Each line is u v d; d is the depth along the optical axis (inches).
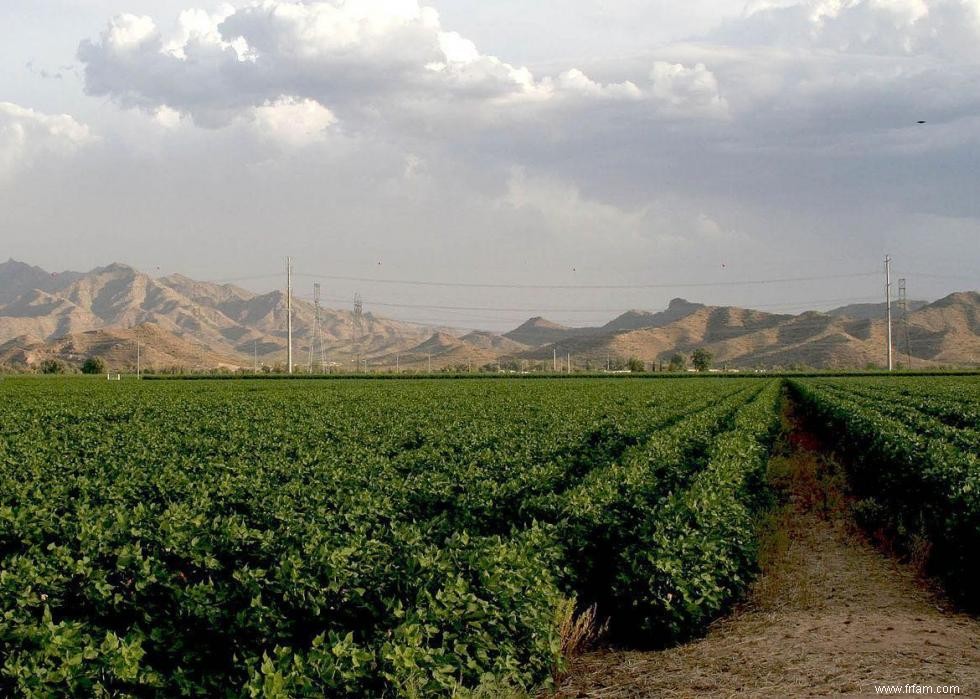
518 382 3590.1
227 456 865.5
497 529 600.1
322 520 528.1
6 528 500.4
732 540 555.5
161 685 354.3
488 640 374.3
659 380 3863.2
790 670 405.1
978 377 3730.3
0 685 308.8
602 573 529.0
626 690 396.5
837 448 1311.5
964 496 593.3
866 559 655.1
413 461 790.5
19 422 1374.3
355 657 319.3
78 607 408.8
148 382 3764.8
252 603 378.3
